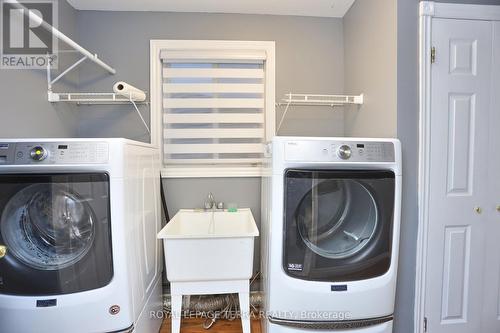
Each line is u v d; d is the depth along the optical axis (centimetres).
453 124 143
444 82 142
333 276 129
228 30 203
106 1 186
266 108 204
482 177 145
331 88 210
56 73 168
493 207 146
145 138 200
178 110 199
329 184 130
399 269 145
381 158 129
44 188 113
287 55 207
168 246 138
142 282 139
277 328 130
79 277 114
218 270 141
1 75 127
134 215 128
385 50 151
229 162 205
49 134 162
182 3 190
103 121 197
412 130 142
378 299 131
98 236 114
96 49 196
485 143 145
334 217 132
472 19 142
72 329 114
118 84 154
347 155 126
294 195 126
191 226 188
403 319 146
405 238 145
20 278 112
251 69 200
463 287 147
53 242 117
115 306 116
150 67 198
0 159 108
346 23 204
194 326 174
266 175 152
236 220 191
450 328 147
